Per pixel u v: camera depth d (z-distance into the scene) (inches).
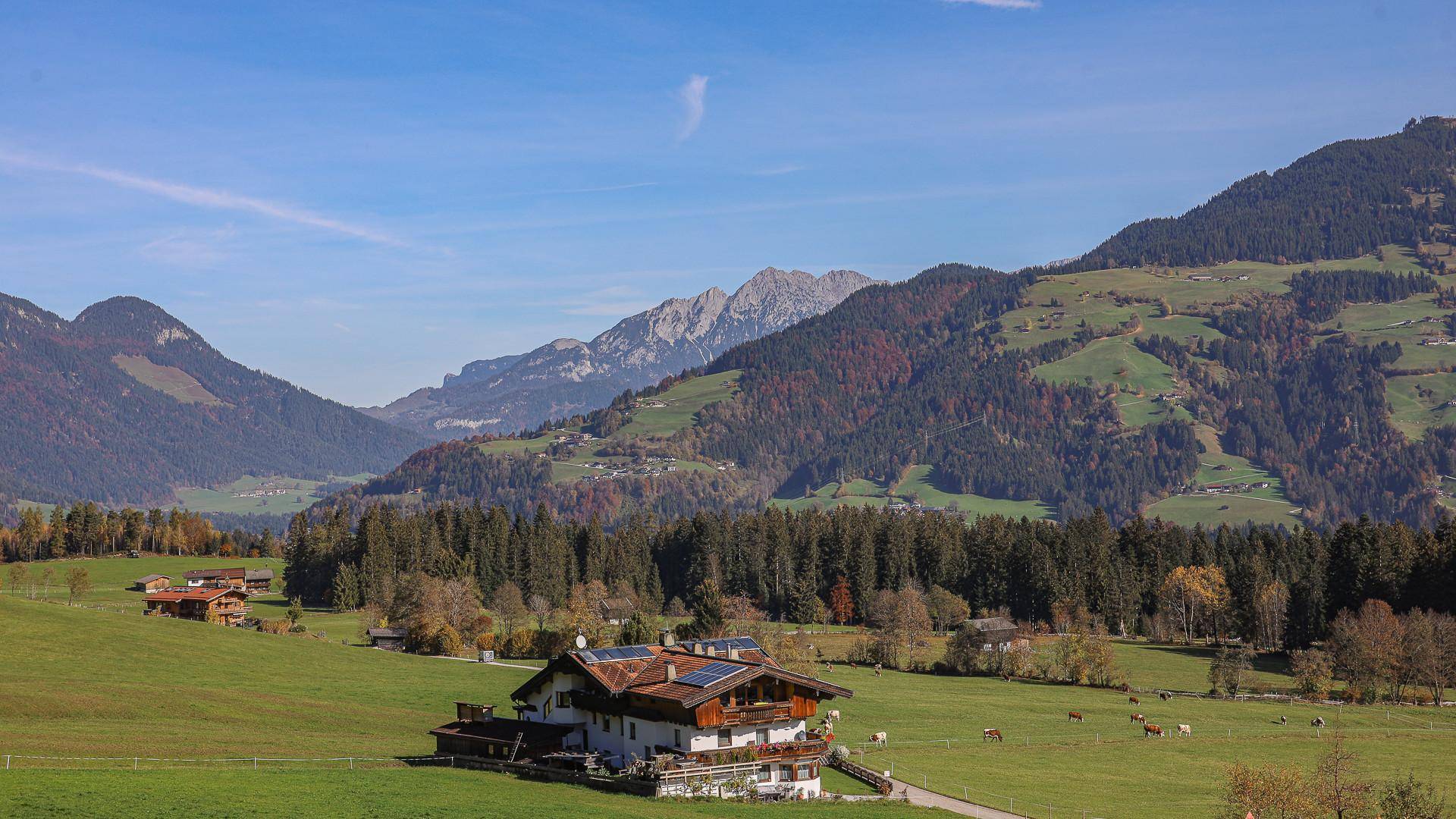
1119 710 4926.2
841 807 2600.9
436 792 2421.3
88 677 4266.7
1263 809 2327.8
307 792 2345.0
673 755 2684.5
